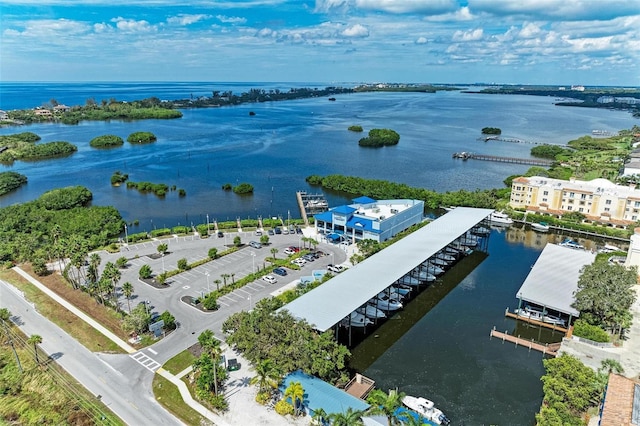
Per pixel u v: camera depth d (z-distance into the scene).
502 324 93.69
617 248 137.00
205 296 98.06
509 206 177.00
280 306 83.44
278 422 61.75
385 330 90.94
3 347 79.88
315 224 142.75
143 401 65.81
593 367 74.81
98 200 192.38
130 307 93.12
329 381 68.50
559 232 156.50
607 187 166.25
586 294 85.38
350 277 93.69
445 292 107.69
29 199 191.75
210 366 66.81
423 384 74.12
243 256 122.00
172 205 186.00
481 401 70.19
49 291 101.69
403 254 106.69
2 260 118.25
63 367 74.06
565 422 59.12
